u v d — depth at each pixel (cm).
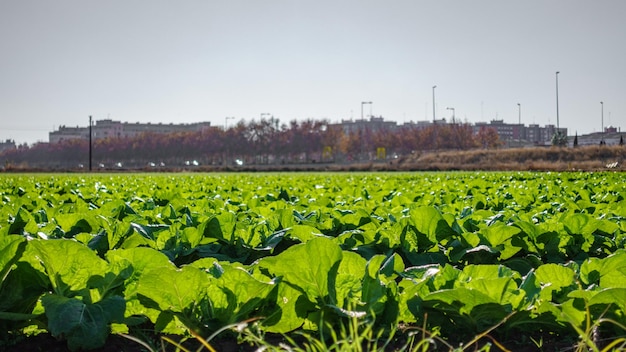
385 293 386
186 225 662
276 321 383
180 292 369
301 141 13062
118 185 1983
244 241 598
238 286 371
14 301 376
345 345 315
